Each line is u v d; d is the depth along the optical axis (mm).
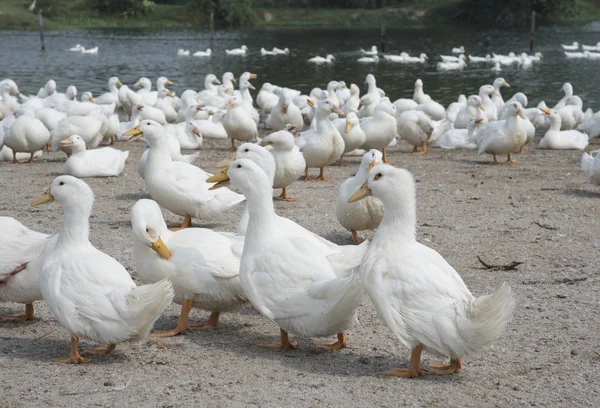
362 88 20688
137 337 7910
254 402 7699
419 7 45250
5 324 8359
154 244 8148
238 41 35312
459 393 7789
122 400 7707
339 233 9547
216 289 8211
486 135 11547
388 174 7902
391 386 7824
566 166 11453
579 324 8297
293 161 10078
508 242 9328
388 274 7879
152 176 9391
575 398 7770
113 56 29078
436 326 7805
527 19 42656
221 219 9883
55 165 11477
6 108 13820
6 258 8234
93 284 7945
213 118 13320
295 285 8031
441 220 9742
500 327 7738
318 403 7699
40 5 42469
